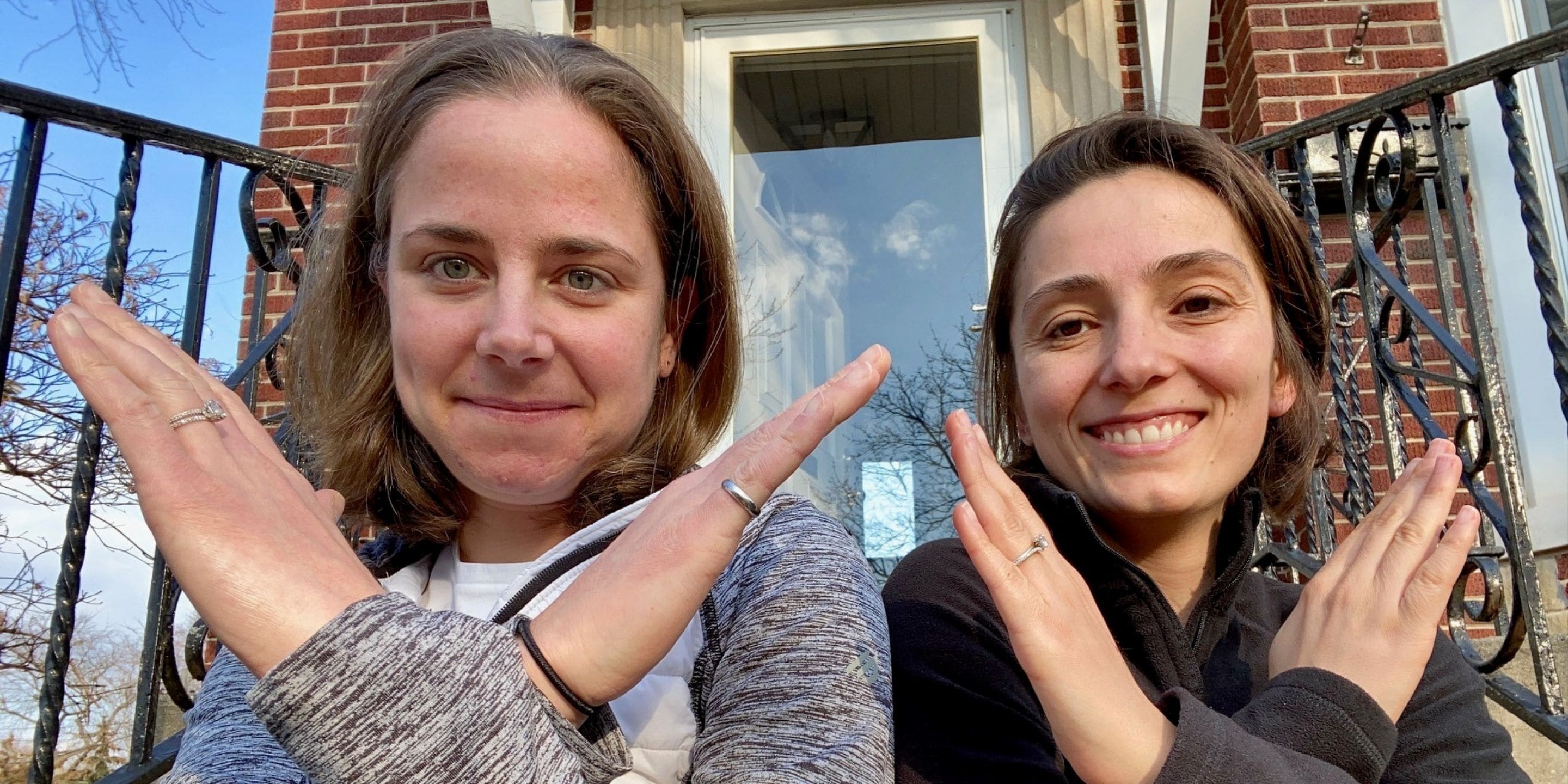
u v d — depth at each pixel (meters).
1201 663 0.50
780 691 0.37
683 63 1.68
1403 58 1.52
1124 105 1.55
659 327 0.48
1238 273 0.50
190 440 0.30
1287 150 1.42
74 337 0.30
